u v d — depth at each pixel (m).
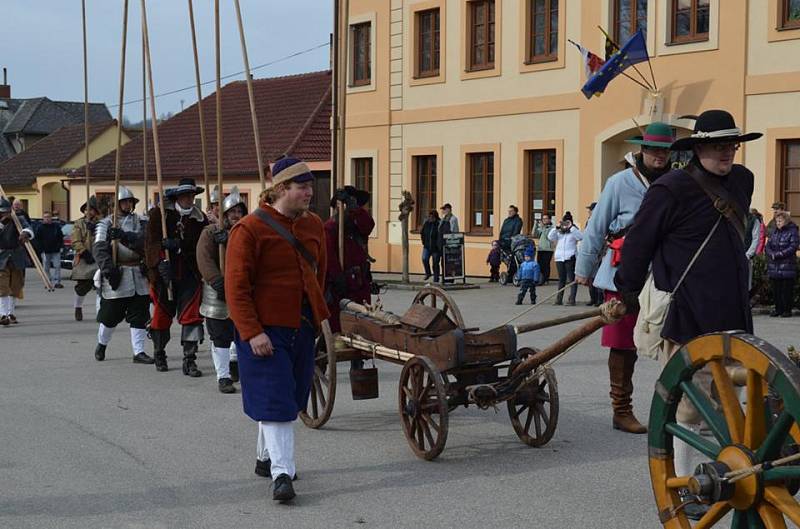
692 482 4.60
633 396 9.67
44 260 25.03
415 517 6.13
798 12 20.73
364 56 30.36
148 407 9.53
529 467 7.27
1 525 6.00
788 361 4.23
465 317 17.38
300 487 6.81
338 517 6.15
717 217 5.66
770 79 21.03
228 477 7.07
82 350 13.43
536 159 25.84
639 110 23.19
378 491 6.70
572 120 24.72
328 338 8.31
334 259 9.43
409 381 7.69
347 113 30.67
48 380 11.04
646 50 21.92
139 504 6.43
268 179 35.25
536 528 5.90
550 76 25.19
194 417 9.09
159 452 7.79
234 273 6.41
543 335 14.47
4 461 7.52
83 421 8.91
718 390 4.64
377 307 8.66
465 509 6.28
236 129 39.12
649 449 5.08
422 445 7.53
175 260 11.13
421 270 28.52
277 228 6.53
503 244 24.91
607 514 6.16
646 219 5.75
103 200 12.48
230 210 10.24
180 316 11.26
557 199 25.11
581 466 7.28
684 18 22.56
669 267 5.75
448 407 7.45
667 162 7.82
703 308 5.63
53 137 56.31
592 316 6.97
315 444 8.05
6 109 66.81
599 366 11.63
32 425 8.75
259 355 6.41
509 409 8.02
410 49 28.70
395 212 29.44
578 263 8.01
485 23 26.88
